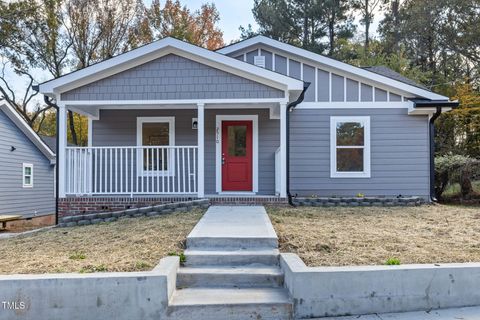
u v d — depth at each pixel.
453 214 8.22
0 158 14.79
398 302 4.18
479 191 13.49
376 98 10.82
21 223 15.91
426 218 7.68
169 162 10.80
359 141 10.82
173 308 4.03
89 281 3.98
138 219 7.77
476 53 23.59
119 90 9.02
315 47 26.56
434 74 25.06
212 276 4.69
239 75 8.95
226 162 11.16
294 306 4.10
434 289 4.23
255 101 8.94
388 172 10.75
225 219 7.02
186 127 11.17
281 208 8.70
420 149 10.73
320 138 10.83
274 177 11.07
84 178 9.24
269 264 5.07
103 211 8.95
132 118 11.20
